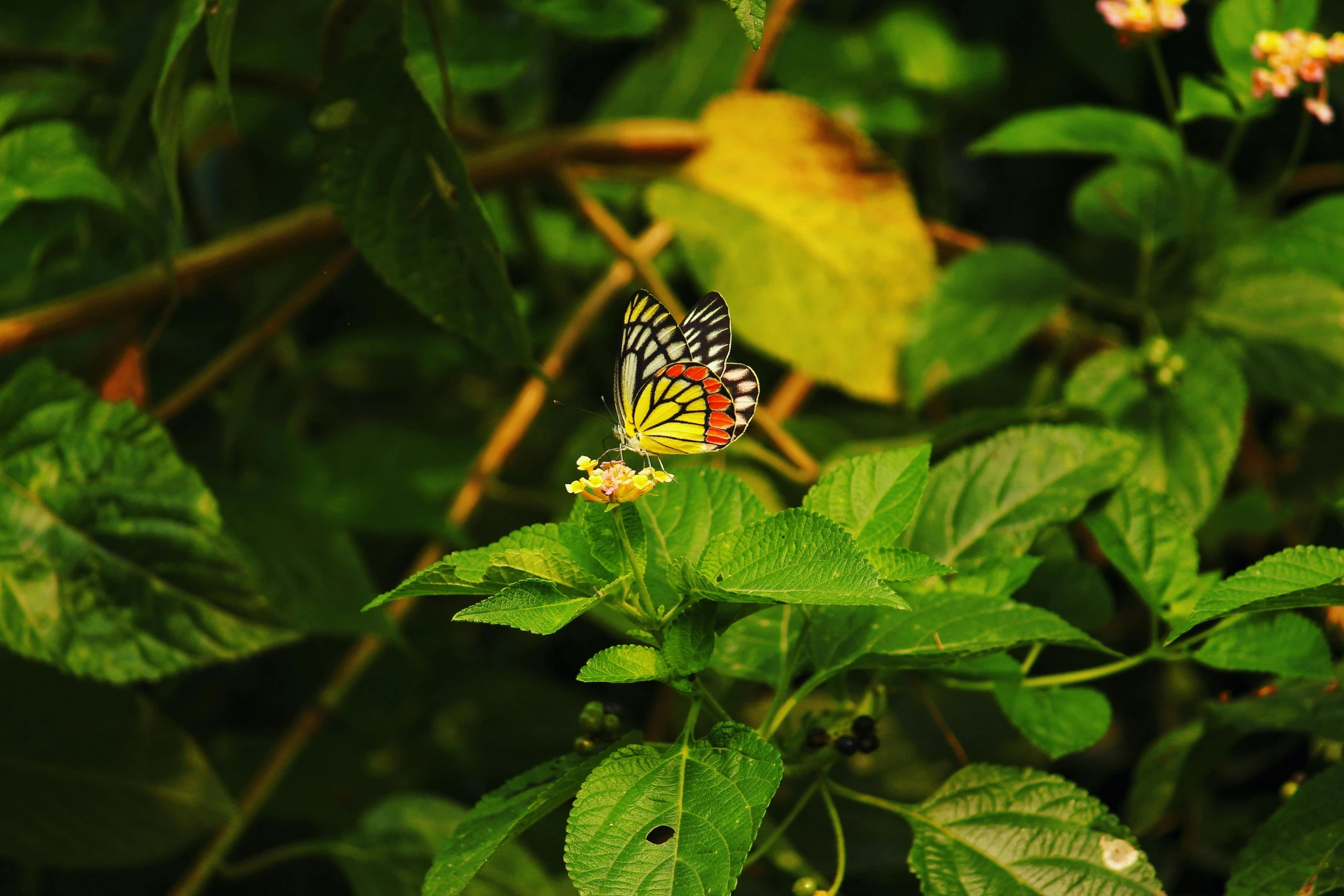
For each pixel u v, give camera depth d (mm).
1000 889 1629
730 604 1620
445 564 1601
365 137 1714
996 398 2039
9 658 1766
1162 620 1703
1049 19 2035
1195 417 1771
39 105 1840
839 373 1856
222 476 1849
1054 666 1916
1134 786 1751
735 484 1653
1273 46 1736
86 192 1750
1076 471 1710
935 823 1647
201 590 1709
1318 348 1795
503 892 1765
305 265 1856
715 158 1891
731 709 1803
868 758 2062
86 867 1788
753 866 1840
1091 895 1625
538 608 1585
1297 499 1917
